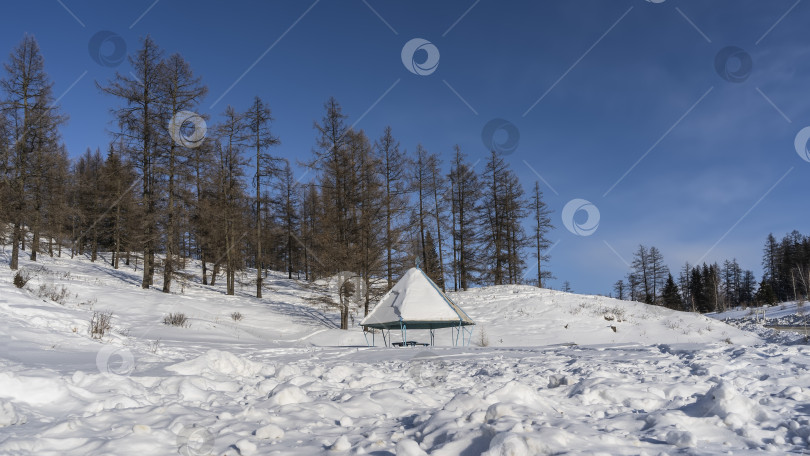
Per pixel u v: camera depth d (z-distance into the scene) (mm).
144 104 27531
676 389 5039
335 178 27375
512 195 39000
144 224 26484
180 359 9688
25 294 14414
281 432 3471
